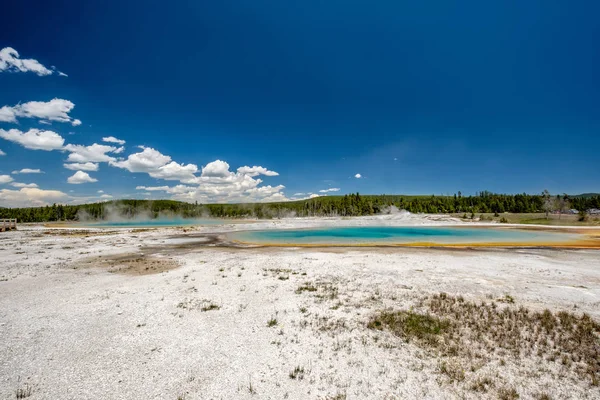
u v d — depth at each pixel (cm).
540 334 916
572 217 7975
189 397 625
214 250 2833
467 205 12725
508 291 1373
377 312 1109
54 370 722
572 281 1558
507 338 889
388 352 816
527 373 713
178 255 2508
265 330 962
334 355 802
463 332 934
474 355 795
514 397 624
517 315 1059
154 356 795
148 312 1116
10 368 729
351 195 13950
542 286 1456
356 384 671
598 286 1457
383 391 645
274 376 704
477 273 1750
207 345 859
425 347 843
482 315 1066
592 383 671
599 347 834
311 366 747
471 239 3738
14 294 1343
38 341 875
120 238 3894
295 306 1183
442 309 1131
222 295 1330
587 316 1034
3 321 1023
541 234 4319
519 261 2139
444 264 2030
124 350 826
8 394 628
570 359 777
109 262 2162
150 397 625
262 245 3259
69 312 1113
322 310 1137
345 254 2514
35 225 7569
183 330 959
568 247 2945
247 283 1538
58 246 3020
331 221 7350
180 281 1584
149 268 1945
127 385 666
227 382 680
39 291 1393
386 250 2756
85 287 1466
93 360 771
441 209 11988
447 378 692
